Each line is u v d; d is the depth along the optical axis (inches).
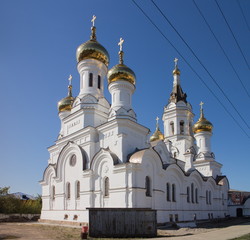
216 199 1999.3
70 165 1470.2
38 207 2073.1
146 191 1263.5
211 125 2233.0
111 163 1258.0
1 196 1955.0
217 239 818.2
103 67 1712.6
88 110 1518.2
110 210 894.4
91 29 1803.6
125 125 1337.4
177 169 1546.5
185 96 2271.2
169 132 2188.7
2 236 879.1
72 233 984.9
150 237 892.0
